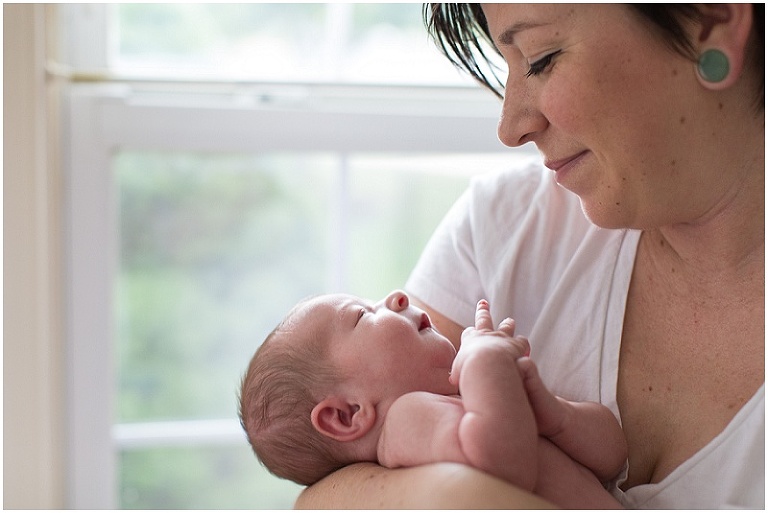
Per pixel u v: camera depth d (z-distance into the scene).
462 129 1.85
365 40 1.89
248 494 2.05
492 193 1.22
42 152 1.69
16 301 1.69
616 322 1.07
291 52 1.88
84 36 1.79
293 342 1.14
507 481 0.87
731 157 0.93
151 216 1.92
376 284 1.99
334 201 1.95
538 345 1.12
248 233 1.96
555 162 0.97
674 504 0.96
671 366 1.02
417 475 0.88
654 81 0.88
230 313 1.99
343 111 1.82
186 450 2.00
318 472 1.12
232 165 1.93
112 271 1.83
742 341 0.97
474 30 1.09
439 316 1.22
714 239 0.97
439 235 1.28
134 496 1.98
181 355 1.98
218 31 1.86
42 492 1.73
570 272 1.11
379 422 1.08
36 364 1.71
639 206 0.93
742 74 0.91
